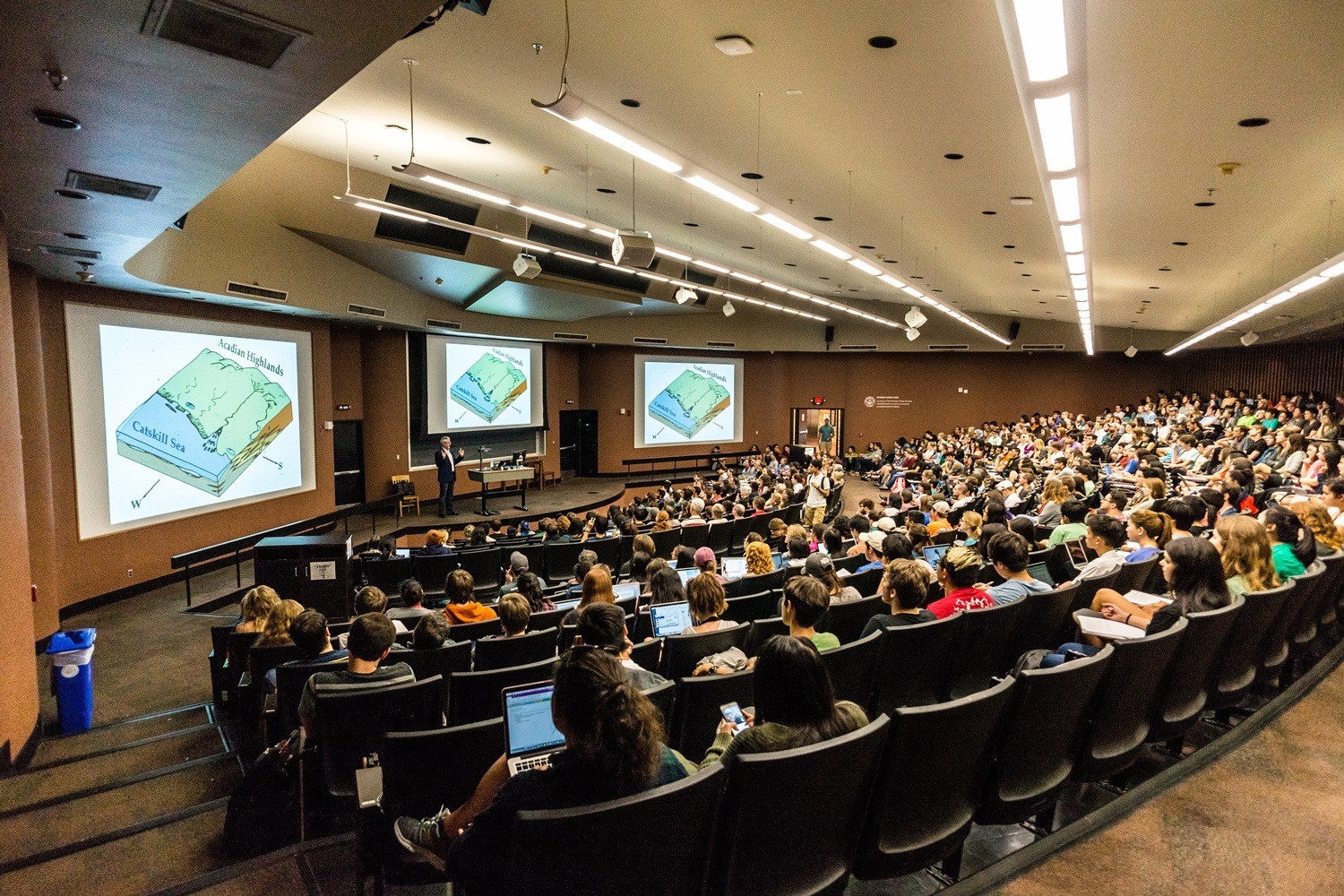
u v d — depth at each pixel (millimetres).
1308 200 7438
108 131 3646
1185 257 10898
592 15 4750
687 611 4629
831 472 14648
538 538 10758
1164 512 5188
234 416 10656
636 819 1610
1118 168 6719
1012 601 3945
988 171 7188
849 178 7988
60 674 5227
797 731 1967
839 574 5438
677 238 13164
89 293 8453
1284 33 4086
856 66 5109
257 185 9086
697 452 23922
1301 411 14242
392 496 14594
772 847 1909
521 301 15797
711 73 5461
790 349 24656
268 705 3805
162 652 7117
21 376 7168
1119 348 24344
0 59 2865
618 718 1663
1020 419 25750
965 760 2270
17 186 4504
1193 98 5055
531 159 8461
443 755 2527
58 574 8102
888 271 9844
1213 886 2305
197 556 8906
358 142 8359
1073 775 2705
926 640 3482
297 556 7055
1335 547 4543
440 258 12102
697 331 23016
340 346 14031
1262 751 3178
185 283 8641
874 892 2449
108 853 3422
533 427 19047
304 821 3328
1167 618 3004
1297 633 3900
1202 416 18891
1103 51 4484
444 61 5777
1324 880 2332
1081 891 2281
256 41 2777
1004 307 20641
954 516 9469
